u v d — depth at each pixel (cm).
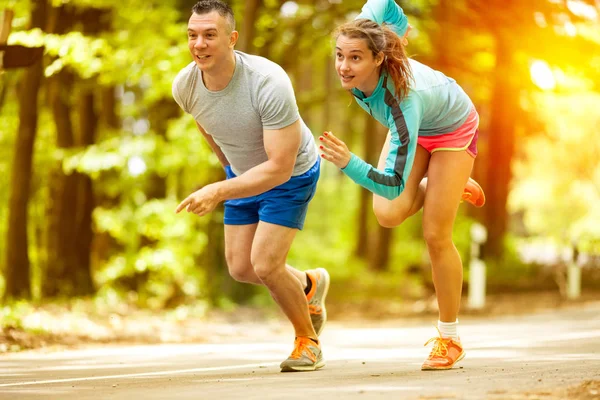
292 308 712
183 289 1772
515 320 1420
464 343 985
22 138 1647
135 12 1711
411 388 560
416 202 704
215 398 542
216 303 1762
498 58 2111
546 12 1900
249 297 1800
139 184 1889
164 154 1714
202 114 682
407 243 3362
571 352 820
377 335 1199
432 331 1254
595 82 1994
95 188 1898
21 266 1655
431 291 2223
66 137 1811
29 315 1327
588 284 2005
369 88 656
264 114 659
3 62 1086
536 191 4369
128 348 1056
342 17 1983
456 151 681
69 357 921
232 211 729
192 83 672
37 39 1477
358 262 3400
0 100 1781
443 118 671
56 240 1841
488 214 2594
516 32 1950
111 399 550
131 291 1945
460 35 2009
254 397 541
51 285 1819
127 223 1825
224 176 1781
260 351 979
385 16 678
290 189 696
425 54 1997
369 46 637
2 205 1992
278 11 1967
